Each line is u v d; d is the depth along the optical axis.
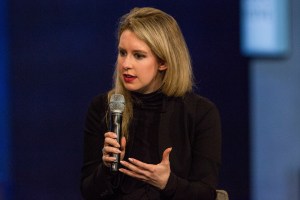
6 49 9.62
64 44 9.77
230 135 10.25
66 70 9.79
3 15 9.59
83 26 9.77
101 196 5.19
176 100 5.46
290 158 10.49
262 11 10.25
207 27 10.05
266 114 10.37
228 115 10.23
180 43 5.33
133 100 5.40
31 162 9.78
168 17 5.32
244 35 10.20
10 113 9.67
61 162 9.84
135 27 5.11
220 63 10.12
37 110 9.76
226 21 10.11
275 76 10.35
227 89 10.18
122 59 5.17
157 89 5.42
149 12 5.26
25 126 9.73
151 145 5.34
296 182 10.48
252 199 10.38
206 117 5.42
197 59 10.05
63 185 9.88
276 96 10.38
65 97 9.80
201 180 5.25
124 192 5.25
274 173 10.42
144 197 5.24
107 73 9.81
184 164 5.31
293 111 10.43
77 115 9.84
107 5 9.77
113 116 4.95
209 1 10.03
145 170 4.83
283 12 10.32
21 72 9.69
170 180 4.96
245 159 10.33
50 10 9.71
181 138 5.36
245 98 10.26
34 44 9.69
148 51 5.12
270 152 10.38
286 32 10.33
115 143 4.79
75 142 9.85
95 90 9.83
